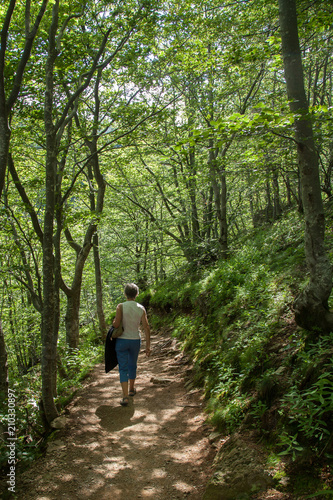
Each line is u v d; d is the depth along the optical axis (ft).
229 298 23.39
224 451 10.84
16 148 28.30
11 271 24.76
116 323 16.87
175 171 47.39
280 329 14.57
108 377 22.72
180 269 47.29
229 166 24.57
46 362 15.21
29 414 15.16
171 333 33.17
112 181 52.19
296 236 26.89
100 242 62.44
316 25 16.74
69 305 31.86
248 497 8.48
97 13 22.30
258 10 25.90
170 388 18.97
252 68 23.58
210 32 28.14
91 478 11.13
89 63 24.13
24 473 11.59
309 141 11.62
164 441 13.20
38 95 22.18
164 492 10.19
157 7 21.76
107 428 14.69
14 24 21.85
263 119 10.85
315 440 8.96
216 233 51.13
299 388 10.68
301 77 12.00
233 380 14.58
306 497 7.59
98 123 25.26
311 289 11.89
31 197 32.71
